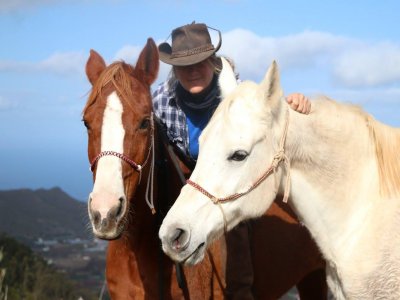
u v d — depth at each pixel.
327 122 3.41
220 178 3.14
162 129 3.98
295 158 3.36
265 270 4.35
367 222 3.32
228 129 3.14
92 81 3.81
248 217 3.27
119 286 3.86
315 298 5.06
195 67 3.94
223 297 3.99
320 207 3.41
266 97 3.19
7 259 9.99
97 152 3.39
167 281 3.80
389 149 3.42
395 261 3.15
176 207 3.14
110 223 3.21
